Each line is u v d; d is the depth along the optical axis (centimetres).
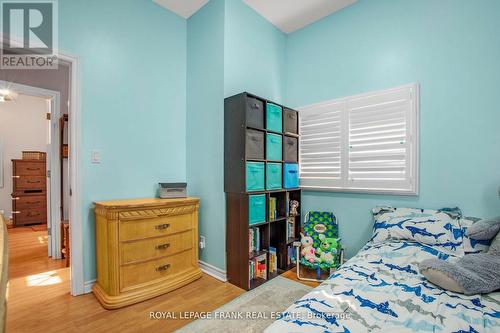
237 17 257
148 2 258
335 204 276
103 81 226
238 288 224
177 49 283
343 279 140
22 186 482
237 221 232
